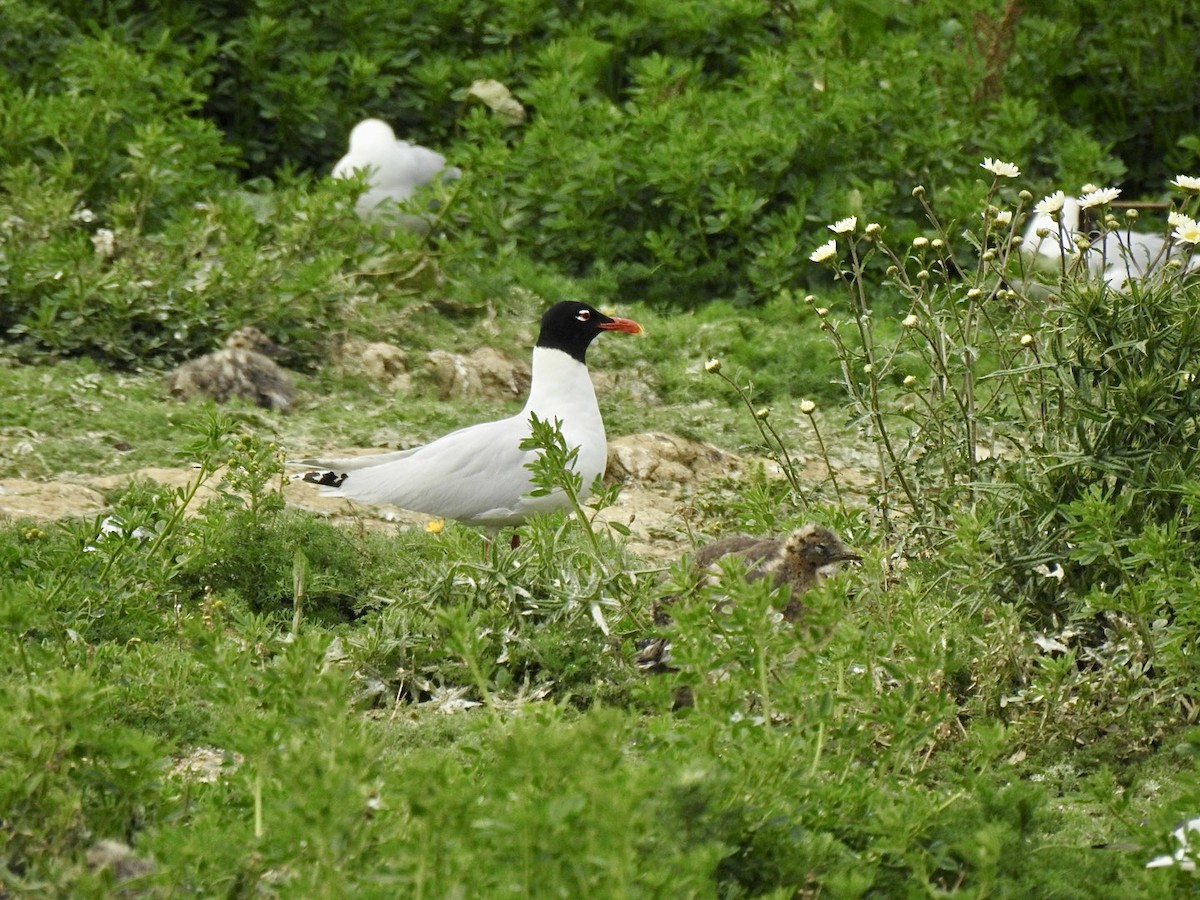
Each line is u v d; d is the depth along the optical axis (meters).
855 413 12.62
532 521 11.00
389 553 12.52
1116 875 7.73
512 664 10.48
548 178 21.39
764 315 19.89
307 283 17.80
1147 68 25.28
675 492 15.39
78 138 19.86
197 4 24.27
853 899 6.59
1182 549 9.72
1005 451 13.45
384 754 9.07
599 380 17.92
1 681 9.42
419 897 6.14
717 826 6.77
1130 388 10.26
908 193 21.52
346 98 24.30
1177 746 8.52
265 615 11.02
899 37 24.73
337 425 16.14
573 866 6.12
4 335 17.14
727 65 25.59
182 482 13.97
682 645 7.47
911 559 11.16
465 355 18.11
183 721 9.57
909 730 7.85
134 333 17.25
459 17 25.70
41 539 11.95
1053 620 10.38
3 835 6.97
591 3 26.00
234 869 6.71
